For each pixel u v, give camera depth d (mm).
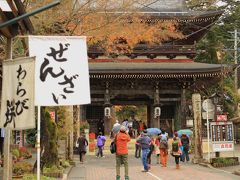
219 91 47656
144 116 76812
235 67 45406
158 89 45688
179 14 45656
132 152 39906
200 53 59125
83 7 21625
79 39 13297
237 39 60281
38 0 19297
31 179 16266
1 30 12164
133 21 25656
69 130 27531
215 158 26516
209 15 46031
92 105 47812
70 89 12984
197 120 29344
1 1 11703
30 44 13086
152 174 22172
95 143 40812
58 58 13109
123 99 48562
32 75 10945
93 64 46031
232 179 20016
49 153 20203
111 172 23422
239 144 49531
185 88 46000
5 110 11242
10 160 13359
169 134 47531
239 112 51750
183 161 30406
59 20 21188
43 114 20297
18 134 32594
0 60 17469
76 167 26625
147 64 46844
